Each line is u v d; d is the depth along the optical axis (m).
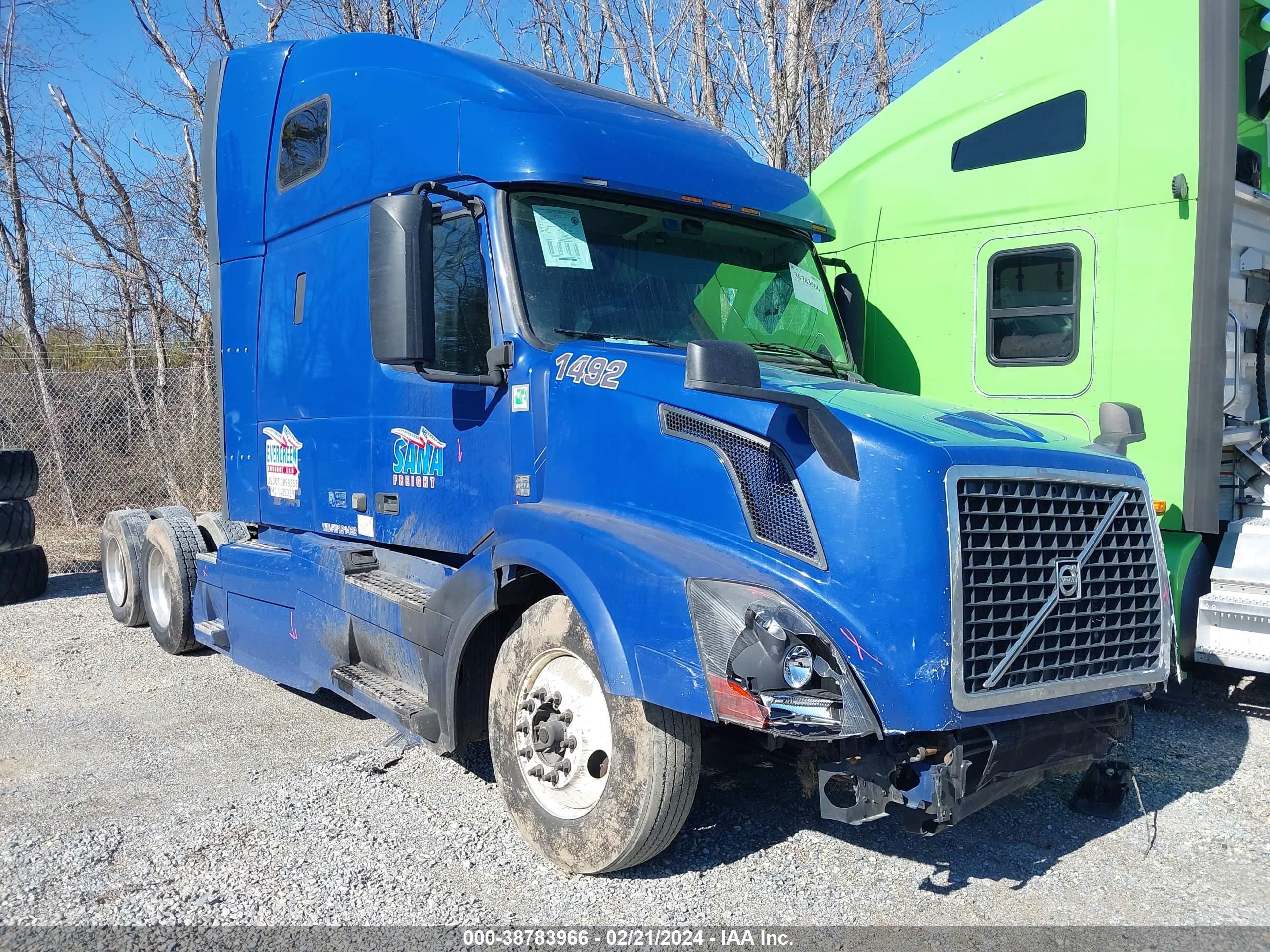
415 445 5.04
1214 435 5.53
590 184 4.56
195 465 14.16
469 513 4.68
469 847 4.22
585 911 3.69
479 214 4.57
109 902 3.73
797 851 4.21
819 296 5.45
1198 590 5.88
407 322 4.21
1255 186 6.71
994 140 6.36
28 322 16.59
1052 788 4.96
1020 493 3.51
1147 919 3.70
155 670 7.23
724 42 13.44
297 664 5.91
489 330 4.54
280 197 6.23
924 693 3.22
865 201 7.02
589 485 4.09
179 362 16.16
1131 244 5.78
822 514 3.42
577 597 3.68
